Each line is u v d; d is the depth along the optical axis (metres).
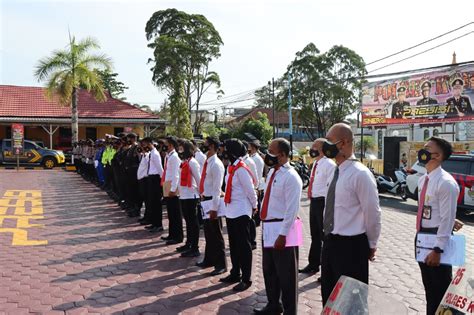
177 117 34.50
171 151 7.99
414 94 23.69
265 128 40.41
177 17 38.50
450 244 3.74
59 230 9.10
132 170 10.45
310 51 35.31
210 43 38.62
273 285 4.79
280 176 4.59
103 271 6.36
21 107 30.42
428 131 25.27
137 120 31.50
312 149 6.41
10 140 25.62
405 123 24.28
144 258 7.06
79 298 5.28
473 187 11.97
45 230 9.09
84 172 19.69
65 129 31.73
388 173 19.59
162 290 5.61
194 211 7.23
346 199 3.64
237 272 5.93
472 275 3.16
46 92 25.06
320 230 6.37
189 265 6.70
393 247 8.16
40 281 5.88
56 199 13.40
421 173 13.66
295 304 4.48
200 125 42.19
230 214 5.66
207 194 6.42
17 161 23.53
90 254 7.27
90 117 30.86
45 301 5.16
